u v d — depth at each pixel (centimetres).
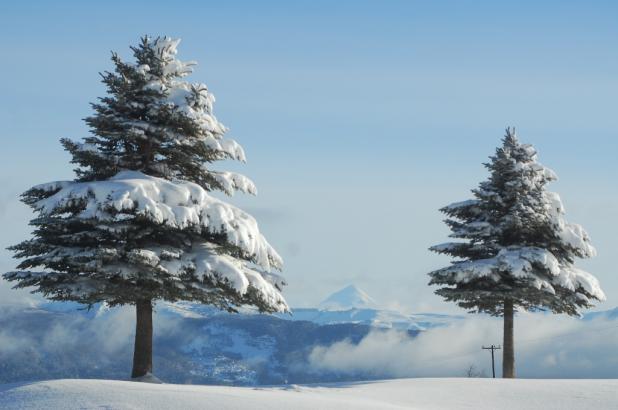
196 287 2631
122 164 2861
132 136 2798
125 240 2652
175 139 2823
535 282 3512
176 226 2548
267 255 2809
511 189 3750
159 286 2659
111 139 2875
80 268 2591
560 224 3700
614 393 2461
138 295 2645
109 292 2608
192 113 2794
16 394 1867
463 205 3903
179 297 2733
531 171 3812
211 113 2947
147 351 2736
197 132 2894
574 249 3747
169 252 2591
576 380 2881
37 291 2641
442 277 3688
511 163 3838
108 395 1809
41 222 2589
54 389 1889
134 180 2612
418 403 2320
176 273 2555
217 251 2825
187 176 3027
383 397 2417
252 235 2700
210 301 2770
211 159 3002
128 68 2898
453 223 3919
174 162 2973
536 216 3650
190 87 2994
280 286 2917
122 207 2573
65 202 2553
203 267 2598
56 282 2619
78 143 2797
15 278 2616
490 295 3634
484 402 2356
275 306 2767
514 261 3550
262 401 1831
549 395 2450
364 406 1947
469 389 2609
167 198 2602
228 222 2653
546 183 3881
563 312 3806
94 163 2850
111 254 2502
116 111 2905
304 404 1852
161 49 2983
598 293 3628
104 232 2616
